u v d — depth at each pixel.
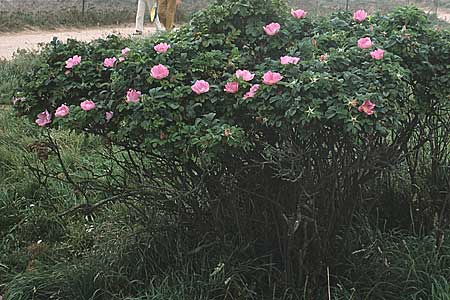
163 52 3.52
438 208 4.43
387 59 3.42
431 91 3.74
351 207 3.83
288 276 3.69
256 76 3.36
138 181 4.09
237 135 3.10
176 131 3.22
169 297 3.63
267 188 3.66
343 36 3.77
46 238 4.80
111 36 4.23
